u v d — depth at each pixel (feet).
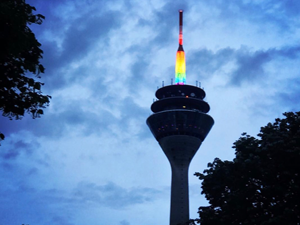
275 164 178.50
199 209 201.67
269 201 180.04
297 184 172.24
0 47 78.74
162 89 592.60
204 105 588.09
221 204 196.03
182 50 629.92
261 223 165.17
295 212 164.35
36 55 89.20
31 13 84.53
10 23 77.87
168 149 567.18
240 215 182.50
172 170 563.07
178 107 578.25
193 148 566.77
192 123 566.77
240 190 187.73
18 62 83.61
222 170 195.62
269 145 178.29
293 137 180.86
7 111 86.12
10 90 85.30
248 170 184.44
